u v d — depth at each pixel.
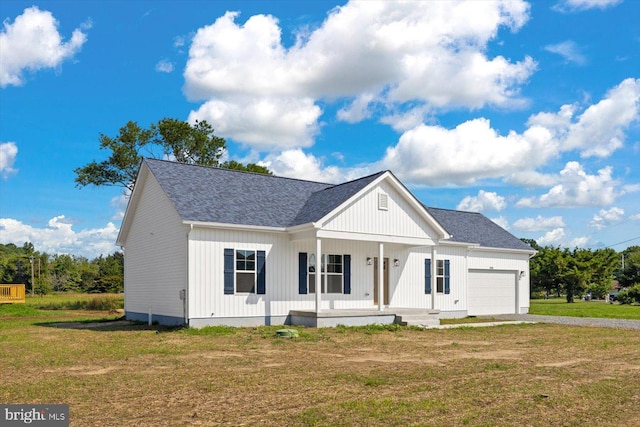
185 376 10.34
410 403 8.14
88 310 35.81
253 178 24.62
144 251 23.27
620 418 7.45
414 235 23.39
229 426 6.96
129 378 10.12
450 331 20.17
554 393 8.88
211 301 19.56
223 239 20.00
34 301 47.44
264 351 13.96
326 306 22.73
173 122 43.50
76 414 7.59
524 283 31.92
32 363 11.98
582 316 28.81
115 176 42.78
